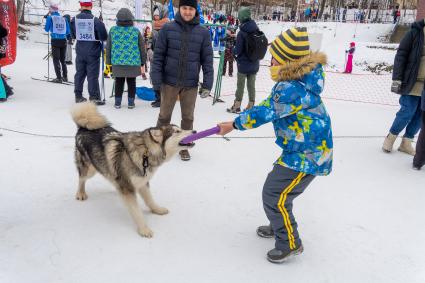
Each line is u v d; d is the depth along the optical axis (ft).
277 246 8.68
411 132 17.03
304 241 9.69
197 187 12.51
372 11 110.32
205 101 26.37
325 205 11.74
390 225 10.71
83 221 10.01
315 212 11.25
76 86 22.63
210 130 8.39
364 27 81.71
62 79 29.99
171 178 13.10
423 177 14.51
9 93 22.70
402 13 104.17
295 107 7.48
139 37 21.07
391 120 23.89
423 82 15.39
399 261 9.02
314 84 7.55
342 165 15.42
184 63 14.05
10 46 22.61
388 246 9.64
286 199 8.35
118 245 9.03
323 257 9.05
